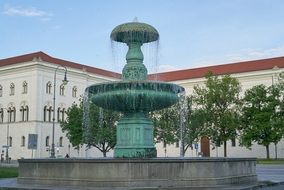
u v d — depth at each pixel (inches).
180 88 904.9
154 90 844.0
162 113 2343.8
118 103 858.1
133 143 875.4
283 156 3102.9
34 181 783.7
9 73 3430.1
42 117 3265.3
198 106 2869.1
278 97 2578.7
